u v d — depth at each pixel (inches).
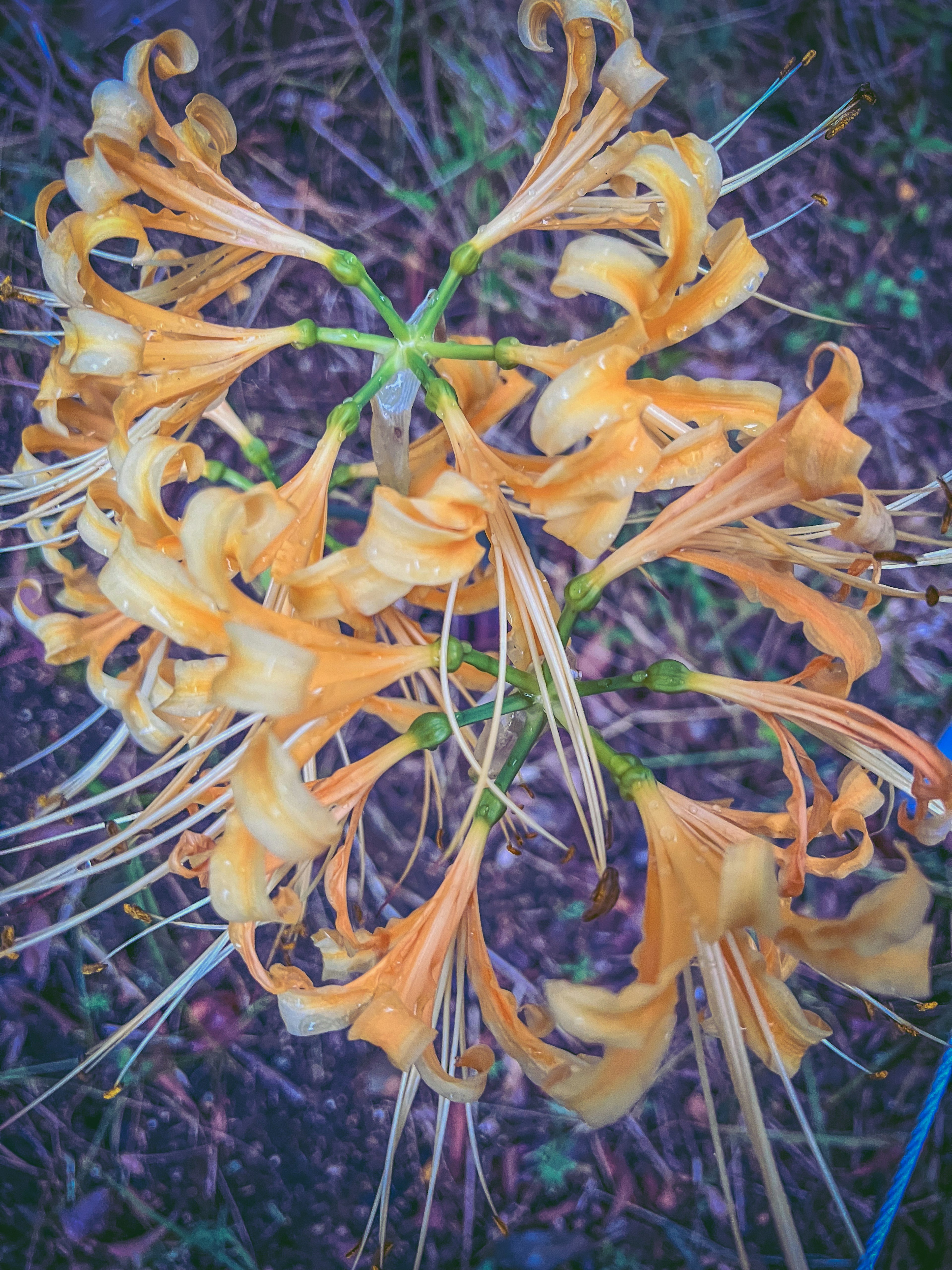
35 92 18.6
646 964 7.2
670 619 17.8
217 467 11.7
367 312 18.5
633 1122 16.0
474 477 7.8
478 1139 15.9
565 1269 15.3
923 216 19.1
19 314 18.0
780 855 8.2
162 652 7.1
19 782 16.7
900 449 18.6
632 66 7.1
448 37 19.0
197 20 18.6
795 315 18.8
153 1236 15.3
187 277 8.8
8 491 13.0
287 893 8.1
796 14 19.3
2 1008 15.9
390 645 9.0
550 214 8.5
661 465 7.7
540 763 17.0
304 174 18.8
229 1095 15.9
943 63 19.3
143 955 16.4
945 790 7.4
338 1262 15.3
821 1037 7.2
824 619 8.2
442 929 7.8
